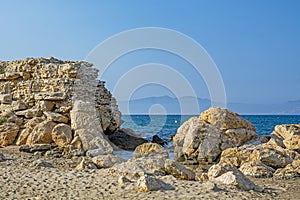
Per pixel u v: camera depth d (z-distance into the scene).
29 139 20.50
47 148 19.72
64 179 12.20
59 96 22.55
